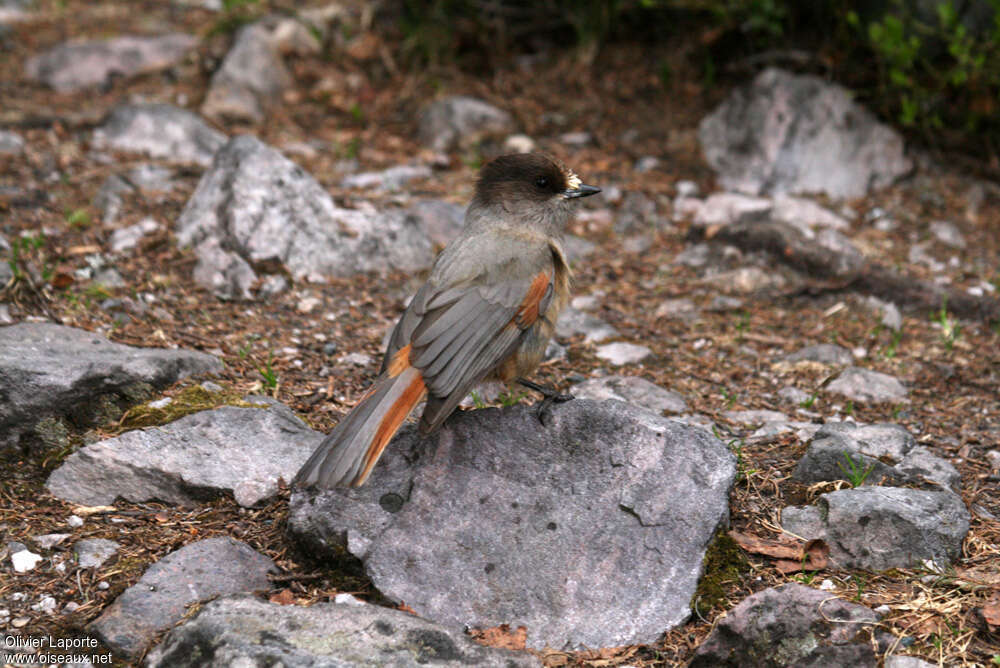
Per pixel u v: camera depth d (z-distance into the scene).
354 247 12.65
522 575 7.48
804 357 11.48
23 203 13.16
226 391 9.58
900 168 15.09
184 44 18.05
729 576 7.55
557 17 17.91
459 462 8.10
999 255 13.69
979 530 8.26
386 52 17.72
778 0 16.12
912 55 14.36
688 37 17.28
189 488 8.48
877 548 7.84
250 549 7.89
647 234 14.16
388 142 16.12
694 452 8.17
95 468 8.56
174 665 6.64
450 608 7.30
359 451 7.20
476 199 9.24
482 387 9.87
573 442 8.20
